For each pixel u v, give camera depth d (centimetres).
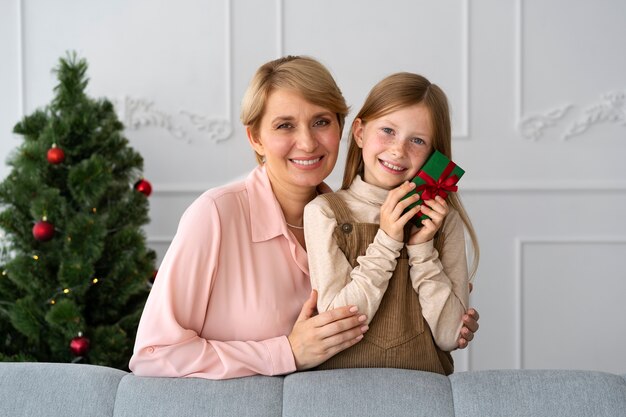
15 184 244
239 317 140
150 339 132
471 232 156
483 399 119
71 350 234
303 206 153
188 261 136
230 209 143
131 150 270
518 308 313
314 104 141
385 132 145
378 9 312
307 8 314
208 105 319
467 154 313
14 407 122
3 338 246
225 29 317
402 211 136
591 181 311
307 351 131
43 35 321
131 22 319
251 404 121
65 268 236
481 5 310
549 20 310
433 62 312
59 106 257
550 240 312
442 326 139
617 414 117
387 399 119
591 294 315
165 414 120
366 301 133
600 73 310
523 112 312
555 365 316
